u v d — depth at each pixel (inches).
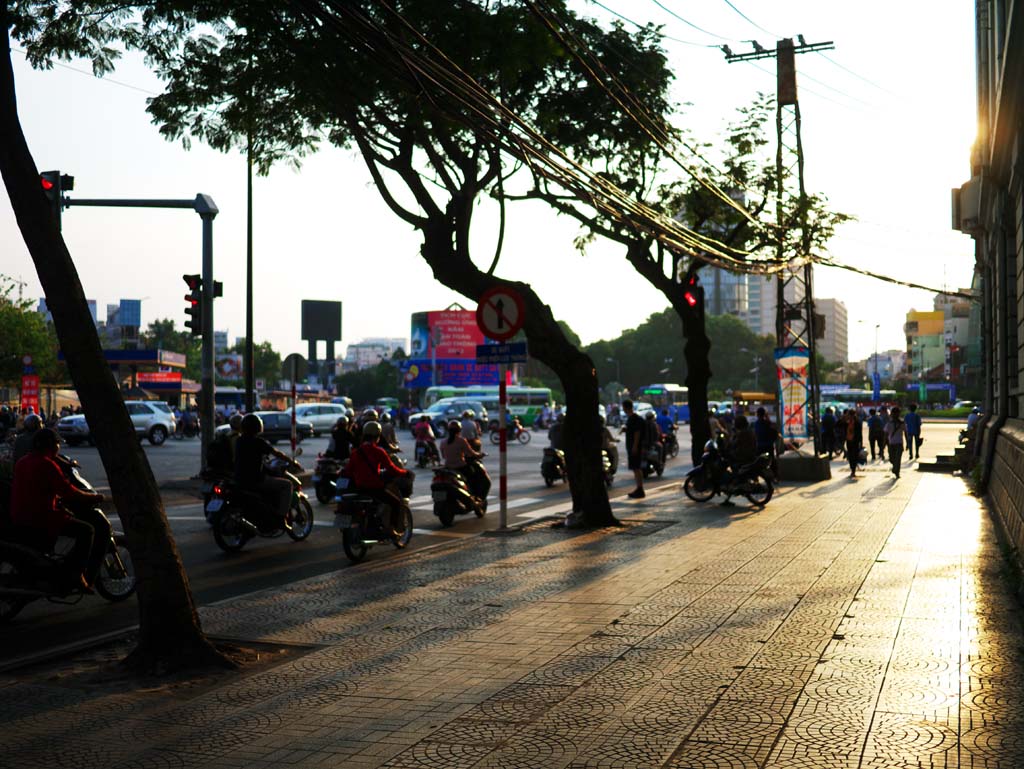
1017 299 694.5
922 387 4630.9
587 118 730.2
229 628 312.8
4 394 2785.4
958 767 179.9
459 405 2372.0
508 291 550.3
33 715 223.9
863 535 526.9
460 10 466.3
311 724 213.8
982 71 787.4
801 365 1266.0
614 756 188.9
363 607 344.2
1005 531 504.1
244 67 493.4
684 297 938.7
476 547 501.0
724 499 762.2
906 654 266.2
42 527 343.0
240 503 510.0
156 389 3100.4
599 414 594.9
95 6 429.7
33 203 262.5
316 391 3041.3
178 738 205.8
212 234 868.6
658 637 289.7
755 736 199.2
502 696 231.9
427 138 547.5
